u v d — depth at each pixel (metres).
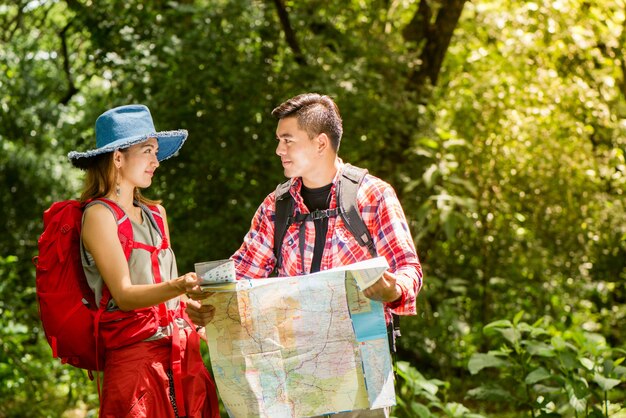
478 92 7.77
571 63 8.44
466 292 7.71
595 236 7.95
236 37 7.08
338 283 2.63
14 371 6.40
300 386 2.62
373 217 2.74
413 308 2.61
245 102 7.05
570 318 7.12
